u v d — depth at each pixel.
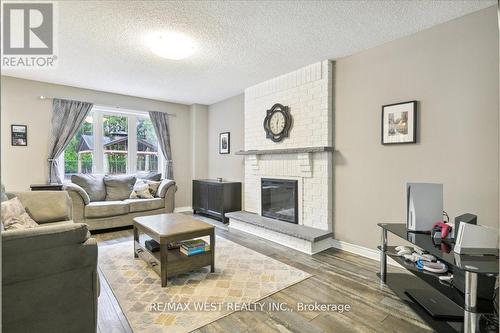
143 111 5.39
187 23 2.53
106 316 1.99
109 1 2.19
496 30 2.26
